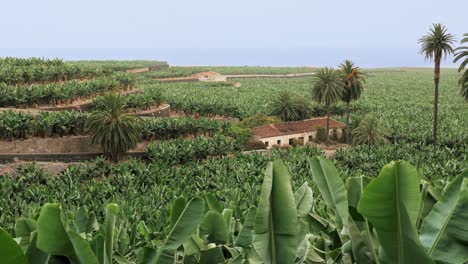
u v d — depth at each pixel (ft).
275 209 20.77
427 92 559.38
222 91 487.61
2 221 84.07
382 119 330.95
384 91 559.38
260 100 406.62
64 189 126.00
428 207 25.55
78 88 254.68
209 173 160.66
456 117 362.94
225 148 210.38
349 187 24.31
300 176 144.36
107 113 179.63
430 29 224.33
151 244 37.68
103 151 182.19
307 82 640.58
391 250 18.20
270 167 21.04
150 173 151.23
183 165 187.11
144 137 218.79
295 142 254.06
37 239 18.45
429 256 17.89
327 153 235.20
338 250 26.02
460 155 219.41
